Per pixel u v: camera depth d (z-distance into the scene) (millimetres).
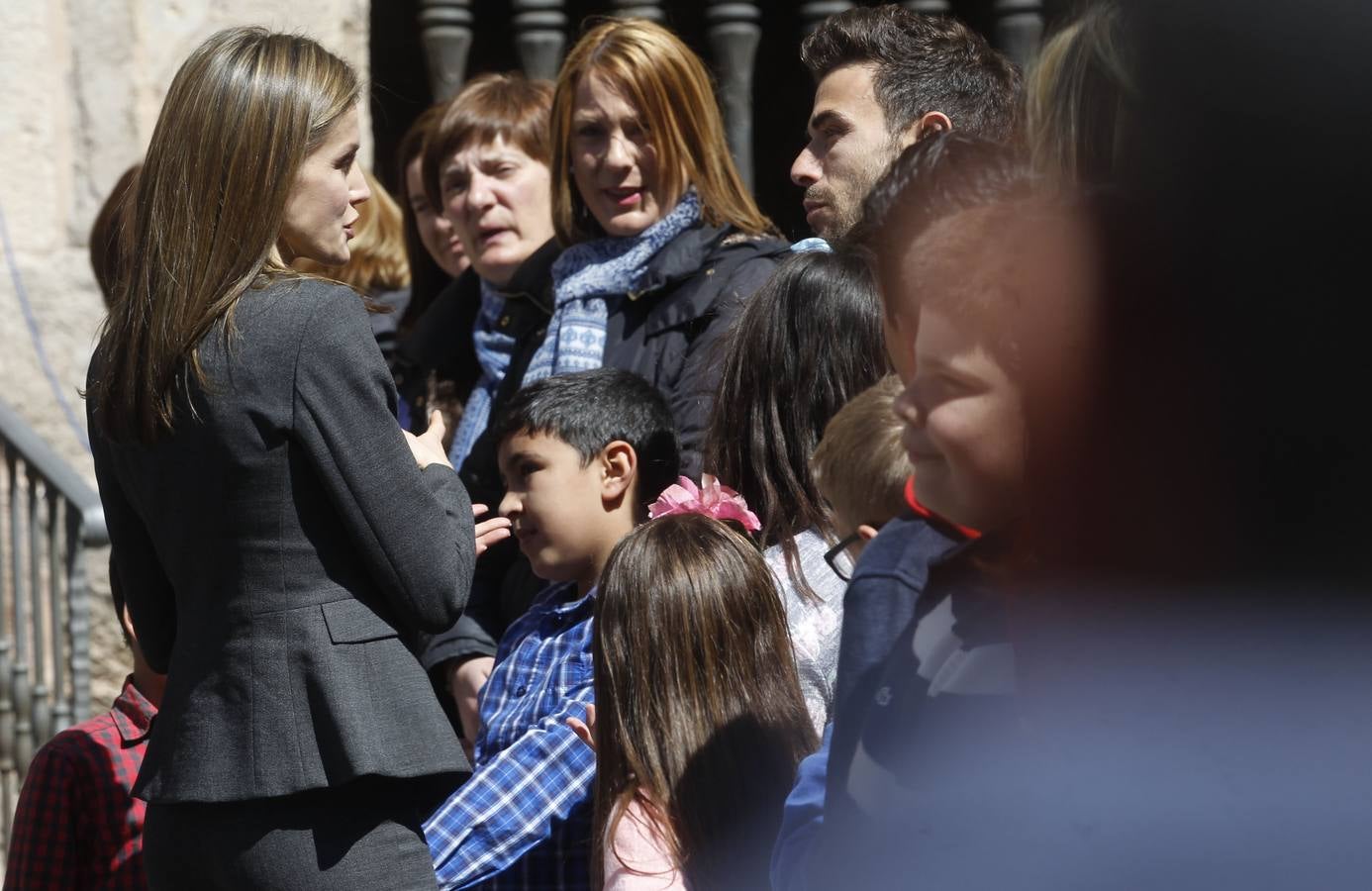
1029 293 2832
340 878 6141
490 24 18688
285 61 6398
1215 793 2393
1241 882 2357
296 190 6457
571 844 6852
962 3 15766
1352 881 2277
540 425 7684
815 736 5980
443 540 6328
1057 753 2691
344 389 6117
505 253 10461
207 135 6230
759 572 6102
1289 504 2131
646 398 7930
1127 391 2363
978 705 3078
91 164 14352
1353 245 2018
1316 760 2285
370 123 15164
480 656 9156
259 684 6090
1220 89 2104
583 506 7664
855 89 8078
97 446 6711
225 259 6176
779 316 6770
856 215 7848
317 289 6262
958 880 3018
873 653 3619
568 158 9836
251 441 6066
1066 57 3104
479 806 6797
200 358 6086
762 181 20328
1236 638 2230
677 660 5871
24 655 12859
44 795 7512
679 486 6715
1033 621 2781
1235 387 2168
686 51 9555
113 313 6441
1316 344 2072
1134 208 2365
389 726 6156
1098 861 2541
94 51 14266
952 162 3516
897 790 3283
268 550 6148
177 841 6305
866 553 3787
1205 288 2191
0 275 14203
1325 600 2131
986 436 3037
